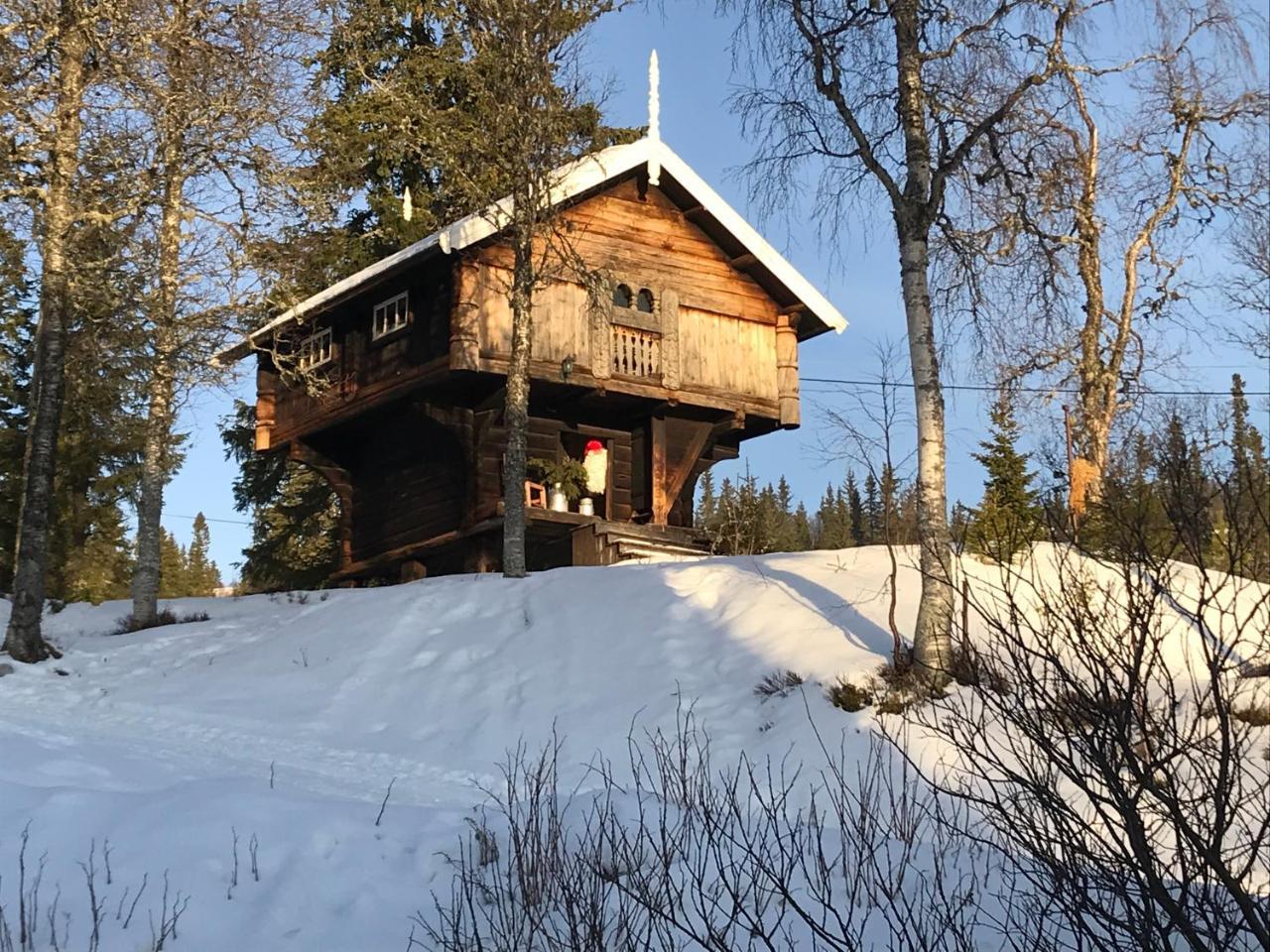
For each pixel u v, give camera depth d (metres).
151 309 19.30
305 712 14.36
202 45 18.50
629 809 8.02
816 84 14.11
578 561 22.00
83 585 34.28
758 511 26.38
